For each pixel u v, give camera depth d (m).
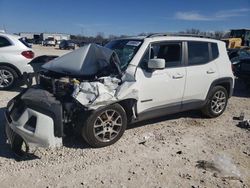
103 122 4.99
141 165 4.57
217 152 5.14
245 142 5.65
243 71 10.54
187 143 5.48
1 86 9.13
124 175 4.26
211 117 7.00
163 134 5.84
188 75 6.12
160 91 5.68
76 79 5.04
